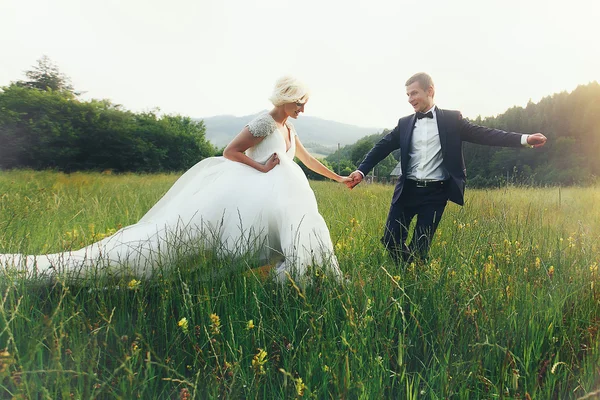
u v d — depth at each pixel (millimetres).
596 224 4965
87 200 7109
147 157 43031
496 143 3643
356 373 1843
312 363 1927
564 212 5988
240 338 2184
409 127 3938
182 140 48188
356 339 1992
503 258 3057
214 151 53125
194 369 1979
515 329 2209
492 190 7848
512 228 3920
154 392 1815
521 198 7062
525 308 2367
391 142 4184
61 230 4586
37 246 3770
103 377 1851
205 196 3240
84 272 2855
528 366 2031
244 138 3414
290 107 3510
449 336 2047
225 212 3182
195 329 2258
